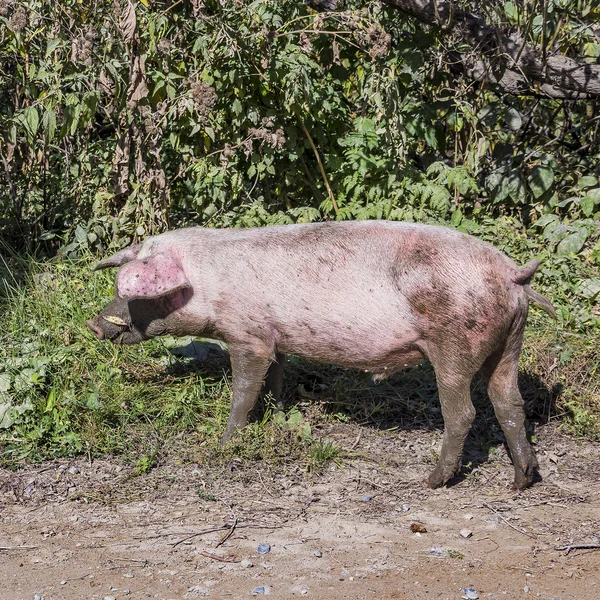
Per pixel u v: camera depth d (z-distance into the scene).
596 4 9.69
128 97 8.93
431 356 6.11
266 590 5.10
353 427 7.27
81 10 9.10
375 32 9.09
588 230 9.79
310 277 6.29
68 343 7.93
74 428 6.98
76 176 10.04
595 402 7.46
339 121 10.27
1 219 10.12
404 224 6.27
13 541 5.67
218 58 9.21
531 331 8.26
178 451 6.78
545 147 11.59
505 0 10.23
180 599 5.01
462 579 5.23
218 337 6.72
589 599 5.00
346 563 5.41
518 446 6.30
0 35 9.47
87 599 5.00
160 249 6.61
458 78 10.75
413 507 6.13
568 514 6.05
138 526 5.85
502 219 9.97
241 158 9.83
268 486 6.35
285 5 9.97
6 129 9.32
